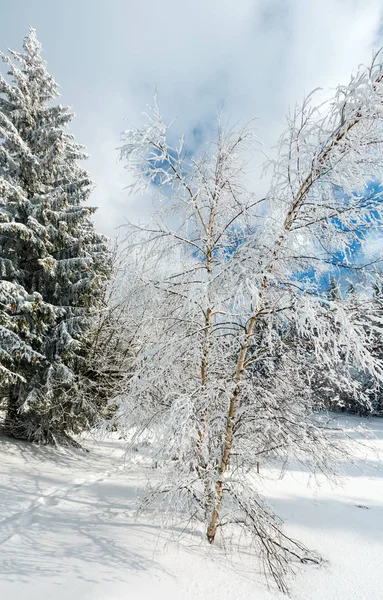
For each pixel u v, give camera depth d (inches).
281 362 170.6
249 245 142.1
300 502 238.2
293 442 153.1
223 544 153.9
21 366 308.7
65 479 251.3
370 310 133.8
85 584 119.0
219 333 171.3
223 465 154.7
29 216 298.8
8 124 317.4
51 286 337.4
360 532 191.9
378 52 118.3
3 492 210.5
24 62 363.9
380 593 130.6
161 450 150.3
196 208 167.8
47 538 154.9
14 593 112.7
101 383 340.2
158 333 192.7
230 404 156.6
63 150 360.2
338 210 137.6
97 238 363.3
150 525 172.2
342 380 159.2
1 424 343.3
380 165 134.0
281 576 132.3
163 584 123.0
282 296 152.9
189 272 167.9
